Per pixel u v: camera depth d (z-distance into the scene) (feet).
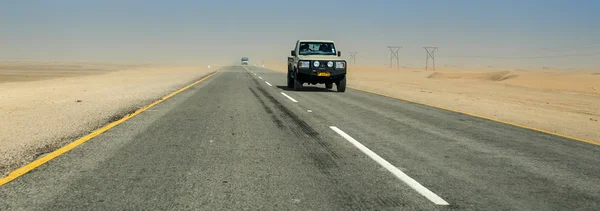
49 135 20.89
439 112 34.65
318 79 55.77
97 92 48.24
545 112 38.91
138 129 23.44
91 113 29.53
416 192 12.66
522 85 94.02
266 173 14.52
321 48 59.77
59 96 42.52
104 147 18.43
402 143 20.59
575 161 17.29
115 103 36.47
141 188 12.59
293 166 15.56
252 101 41.29
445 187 13.24
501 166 16.16
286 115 30.89
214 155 17.20
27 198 11.57
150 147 18.60
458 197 12.26
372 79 112.98
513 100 53.57
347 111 34.19
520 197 12.36
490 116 33.47
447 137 22.56
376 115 31.83
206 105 36.76
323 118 29.55
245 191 12.46
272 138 21.35
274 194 12.22
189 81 77.71
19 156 16.40
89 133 21.94
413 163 16.38
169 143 19.60
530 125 29.09
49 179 13.39
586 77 135.23
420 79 120.57
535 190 13.08
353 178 14.06
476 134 23.80
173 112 31.37
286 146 19.33
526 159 17.48
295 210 10.94
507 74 142.31
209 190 12.51
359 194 12.37
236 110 33.47
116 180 13.38
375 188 12.98
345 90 61.21
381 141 21.02
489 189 13.10
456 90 71.10
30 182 13.05
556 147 20.35
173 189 12.55
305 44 59.72
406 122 28.22
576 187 13.50
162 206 11.09
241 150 18.28
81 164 15.34
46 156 16.52
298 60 55.16
